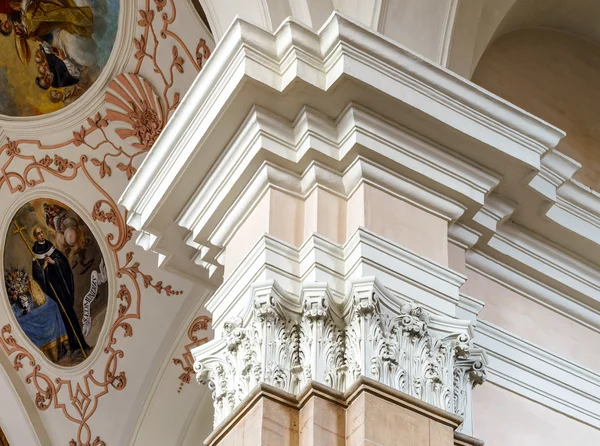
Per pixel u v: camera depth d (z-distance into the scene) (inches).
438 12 236.4
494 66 267.0
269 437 178.7
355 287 189.3
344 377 186.4
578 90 282.8
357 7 231.3
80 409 444.1
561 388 228.8
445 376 191.5
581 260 245.8
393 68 207.8
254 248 201.0
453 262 220.7
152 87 381.1
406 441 178.5
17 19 395.2
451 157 216.1
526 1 264.7
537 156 221.1
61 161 419.2
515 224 236.8
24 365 451.2
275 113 209.5
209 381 203.5
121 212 420.5
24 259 446.9
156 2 364.2
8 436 448.5
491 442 209.6
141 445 430.9
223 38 207.0
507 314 232.2
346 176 209.0
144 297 429.1
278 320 191.2
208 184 218.4
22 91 406.3
